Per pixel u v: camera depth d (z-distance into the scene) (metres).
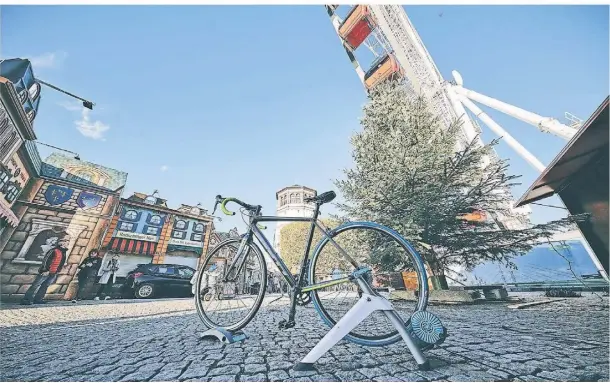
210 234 18.42
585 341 2.14
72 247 12.00
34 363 1.75
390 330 2.65
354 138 8.34
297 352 1.91
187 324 3.43
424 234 6.37
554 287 9.57
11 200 10.12
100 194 13.55
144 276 10.70
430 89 22.80
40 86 8.44
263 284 2.37
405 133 7.43
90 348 2.15
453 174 6.58
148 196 17.27
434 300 5.91
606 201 4.89
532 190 5.70
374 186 6.59
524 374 1.40
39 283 7.72
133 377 1.45
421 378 1.35
